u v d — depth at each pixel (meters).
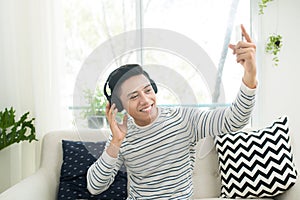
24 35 2.53
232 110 1.09
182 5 2.39
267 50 2.71
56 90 2.52
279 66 2.73
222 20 2.45
